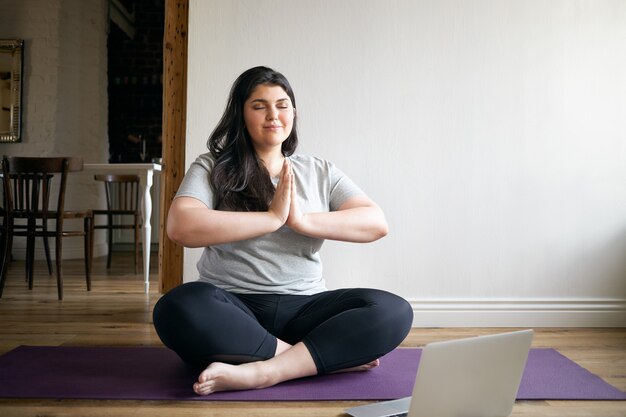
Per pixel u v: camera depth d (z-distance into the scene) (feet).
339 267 9.20
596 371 6.59
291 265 6.24
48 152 20.33
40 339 7.98
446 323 9.16
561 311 9.24
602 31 9.29
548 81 9.27
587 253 9.30
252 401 5.31
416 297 9.22
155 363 6.66
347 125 9.16
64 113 20.59
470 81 9.23
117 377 6.04
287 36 9.13
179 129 10.05
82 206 21.16
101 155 22.17
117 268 17.94
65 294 12.44
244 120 6.25
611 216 9.33
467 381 4.35
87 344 7.70
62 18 20.44
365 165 9.19
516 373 4.57
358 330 5.74
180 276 10.14
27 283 14.10
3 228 12.31
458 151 9.23
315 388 5.66
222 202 6.14
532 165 9.26
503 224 9.26
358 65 9.17
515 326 9.20
